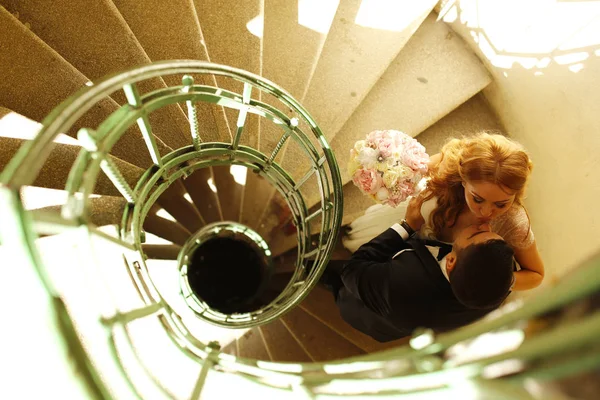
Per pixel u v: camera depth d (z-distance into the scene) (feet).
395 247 7.89
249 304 16.55
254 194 15.35
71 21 9.00
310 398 4.05
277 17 11.60
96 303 4.32
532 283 7.77
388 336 8.38
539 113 10.30
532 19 9.86
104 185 8.86
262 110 8.32
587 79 8.45
